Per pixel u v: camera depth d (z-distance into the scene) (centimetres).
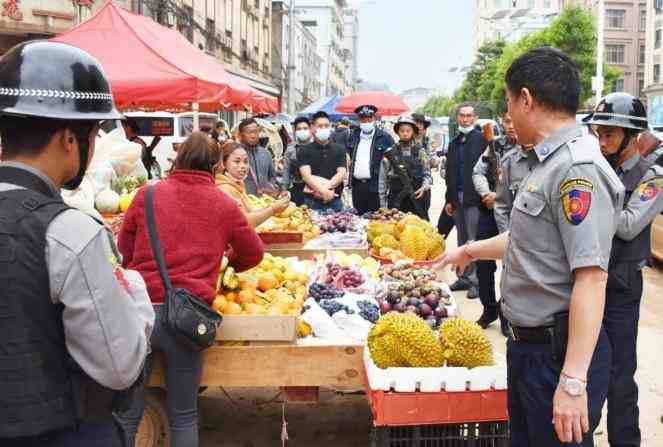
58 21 1460
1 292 179
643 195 366
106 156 687
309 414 532
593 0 6938
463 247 359
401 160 902
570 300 257
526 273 264
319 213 860
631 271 375
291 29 3381
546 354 264
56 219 186
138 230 388
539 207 258
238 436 493
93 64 201
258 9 3897
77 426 196
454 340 347
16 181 190
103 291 187
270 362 407
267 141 1599
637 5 7069
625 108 375
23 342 181
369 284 507
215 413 534
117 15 815
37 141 194
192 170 396
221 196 396
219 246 391
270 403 555
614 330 381
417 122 927
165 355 370
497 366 340
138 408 345
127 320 192
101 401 198
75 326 185
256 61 3872
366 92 2198
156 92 760
